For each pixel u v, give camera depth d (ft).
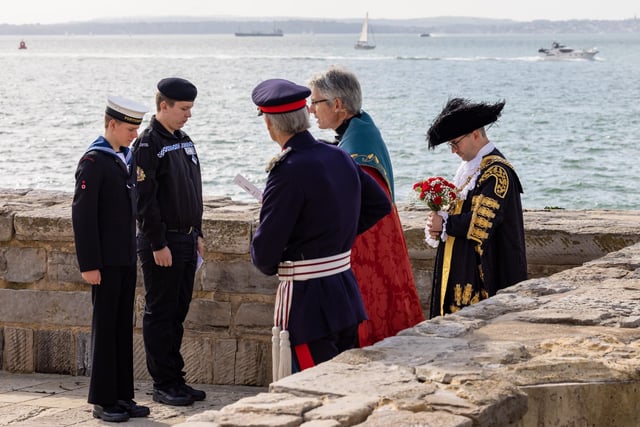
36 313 29.58
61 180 122.93
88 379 29.04
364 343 22.08
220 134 174.91
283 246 18.15
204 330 28.35
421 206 31.30
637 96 284.20
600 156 148.15
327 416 13.08
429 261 27.25
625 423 15.37
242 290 27.99
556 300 19.69
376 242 22.18
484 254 22.67
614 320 18.02
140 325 28.99
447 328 17.54
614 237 26.22
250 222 27.63
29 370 29.78
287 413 13.28
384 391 14.07
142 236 25.46
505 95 290.76
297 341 18.38
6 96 287.28
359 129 22.31
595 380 15.14
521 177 128.98
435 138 23.22
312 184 18.12
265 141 163.12
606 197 114.42
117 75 438.81
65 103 257.96
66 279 29.27
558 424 14.98
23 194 33.55
